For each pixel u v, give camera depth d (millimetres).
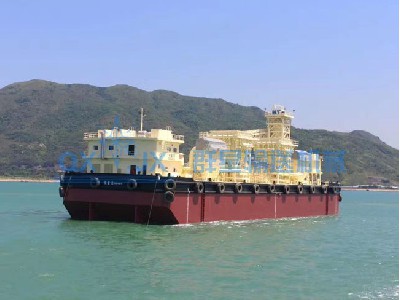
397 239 53906
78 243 42500
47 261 35031
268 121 81562
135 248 40406
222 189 58438
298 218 72062
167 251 39438
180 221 53625
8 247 40469
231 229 53719
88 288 28266
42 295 26797
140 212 53562
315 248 44906
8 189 197000
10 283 29016
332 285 30750
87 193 55656
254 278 31656
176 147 61781
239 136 70562
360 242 50719
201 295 27469
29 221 59812
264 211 65750
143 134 59906
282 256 39719
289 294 28328
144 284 29312
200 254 38625
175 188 52281
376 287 30500
